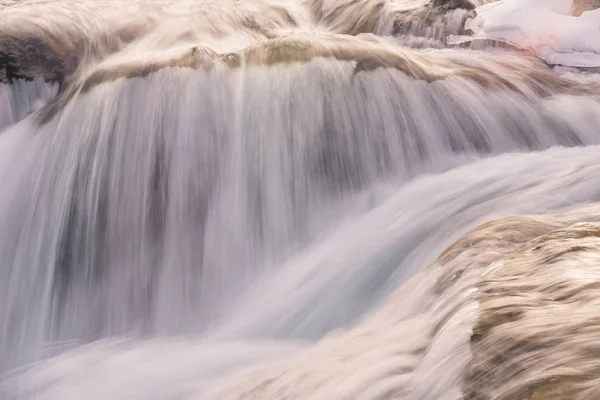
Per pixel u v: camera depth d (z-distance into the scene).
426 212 6.38
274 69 8.08
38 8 11.35
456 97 8.46
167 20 12.02
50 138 8.16
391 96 8.07
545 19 11.34
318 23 14.34
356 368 3.00
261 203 7.36
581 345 2.02
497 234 3.81
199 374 4.89
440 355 2.44
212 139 7.58
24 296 7.19
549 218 4.09
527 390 1.95
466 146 8.12
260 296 6.40
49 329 6.89
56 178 7.77
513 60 10.57
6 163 8.31
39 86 10.26
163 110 7.72
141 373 5.22
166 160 7.49
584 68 10.69
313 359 3.60
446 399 2.21
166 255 7.07
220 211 7.27
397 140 7.86
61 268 7.21
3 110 9.94
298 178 7.46
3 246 7.59
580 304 2.32
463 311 2.62
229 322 6.16
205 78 7.95
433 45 12.18
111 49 10.90
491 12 11.89
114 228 7.27
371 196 7.41
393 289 5.41
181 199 7.31
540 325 2.21
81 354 6.04
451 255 3.79
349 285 5.91
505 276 2.82
